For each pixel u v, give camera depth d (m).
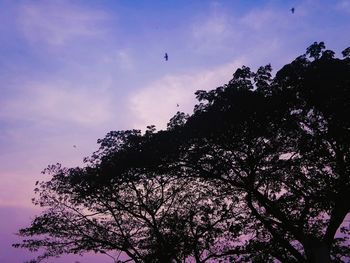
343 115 17.31
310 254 18.55
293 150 20.64
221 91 19.22
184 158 21.06
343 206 18.97
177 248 22.48
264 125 18.91
